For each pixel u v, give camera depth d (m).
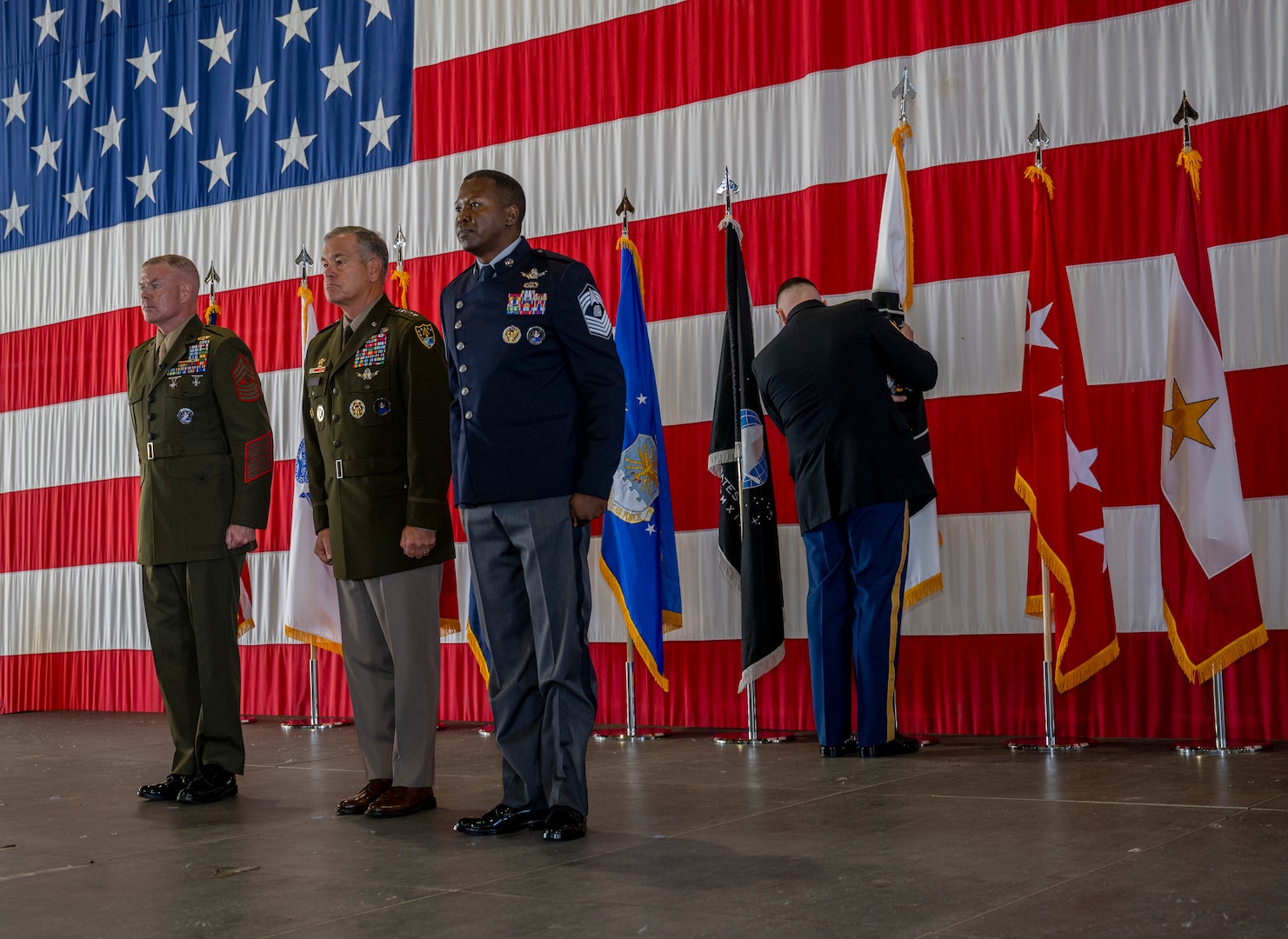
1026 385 4.18
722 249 5.22
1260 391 4.21
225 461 3.71
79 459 6.94
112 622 6.77
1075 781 3.30
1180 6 4.43
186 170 6.71
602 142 5.52
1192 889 2.03
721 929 1.91
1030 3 4.66
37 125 7.28
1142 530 4.38
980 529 4.63
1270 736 4.14
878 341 4.14
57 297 7.10
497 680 2.92
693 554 5.17
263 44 6.55
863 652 4.06
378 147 6.15
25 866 2.64
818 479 4.12
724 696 5.09
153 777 4.10
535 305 2.85
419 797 3.20
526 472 2.82
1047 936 1.80
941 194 4.77
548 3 5.71
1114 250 4.48
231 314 6.48
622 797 3.30
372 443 3.28
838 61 5.00
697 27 5.34
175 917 2.12
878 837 2.59
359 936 1.95
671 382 5.27
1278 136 4.24
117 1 7.05
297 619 5.29
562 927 1.96
